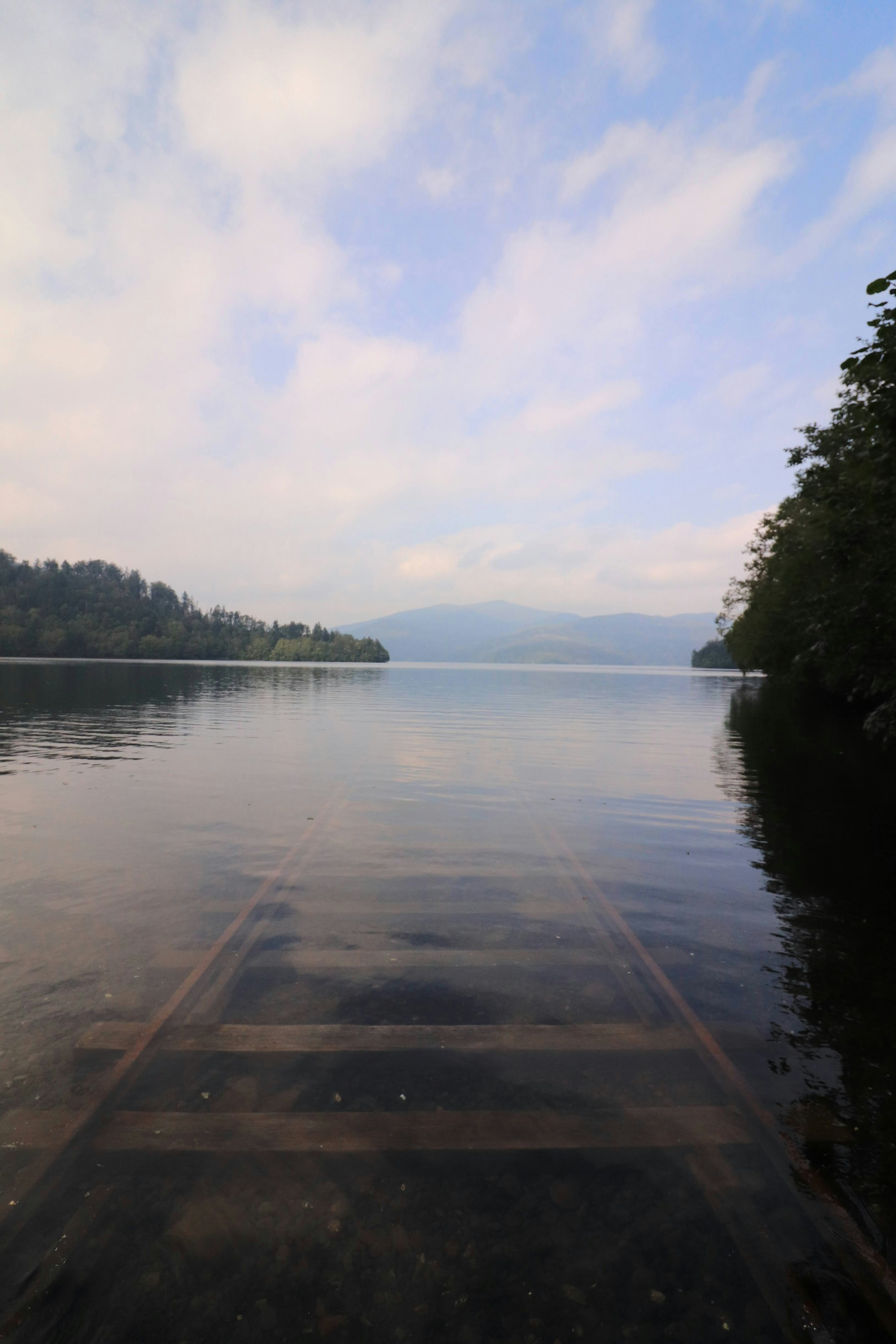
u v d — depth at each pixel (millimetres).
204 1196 3145
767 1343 2484
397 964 5715
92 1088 3926
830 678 21078
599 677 121812
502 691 62000
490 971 5609
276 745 21109
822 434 21922
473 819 11328
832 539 14070
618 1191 3199
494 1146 3467
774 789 14305
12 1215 3035
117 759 17484
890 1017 4898
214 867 8461
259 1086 3959
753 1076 4133
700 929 6633
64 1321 2564
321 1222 3014
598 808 12352
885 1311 2613
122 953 5883
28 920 6637
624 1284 2721
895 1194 3201
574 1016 4852
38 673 76812
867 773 16625
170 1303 2637
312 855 9016
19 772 15391
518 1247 2896
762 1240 2934
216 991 5180
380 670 143250
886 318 9039
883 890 7879
